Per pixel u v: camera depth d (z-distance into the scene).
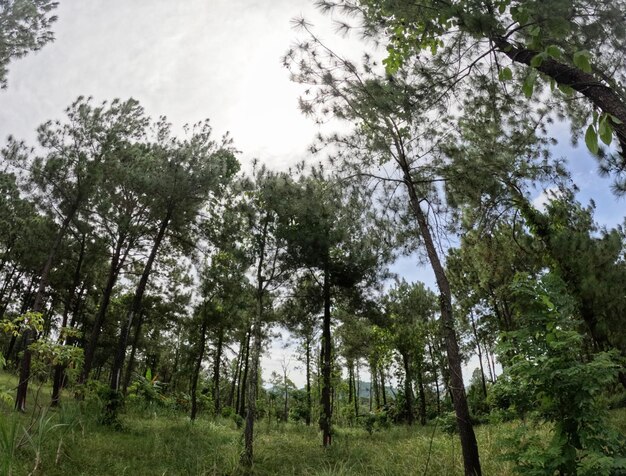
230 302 15.38
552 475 3.90
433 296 20.81
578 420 3.85
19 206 20.41
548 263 8.86
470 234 9.04
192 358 19.08
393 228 9.24
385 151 8.16
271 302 14.64
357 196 9.05
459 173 8.05
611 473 3.63
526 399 4.41
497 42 4.15
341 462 8.90
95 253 18.83
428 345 26.06
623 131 3.64
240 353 29.11
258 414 29.80
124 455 8.53
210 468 8.60
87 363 16.69
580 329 8.17
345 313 17.36
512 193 8.14
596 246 8.12
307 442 14.23
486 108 6.17
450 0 4.06
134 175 15.19
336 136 8.48
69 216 14.79
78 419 9.59
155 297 24.16
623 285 7.69
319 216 10.81
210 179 15.48
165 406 19.50
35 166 14.23
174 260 21.50
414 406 28.94
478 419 15.83
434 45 4.94
